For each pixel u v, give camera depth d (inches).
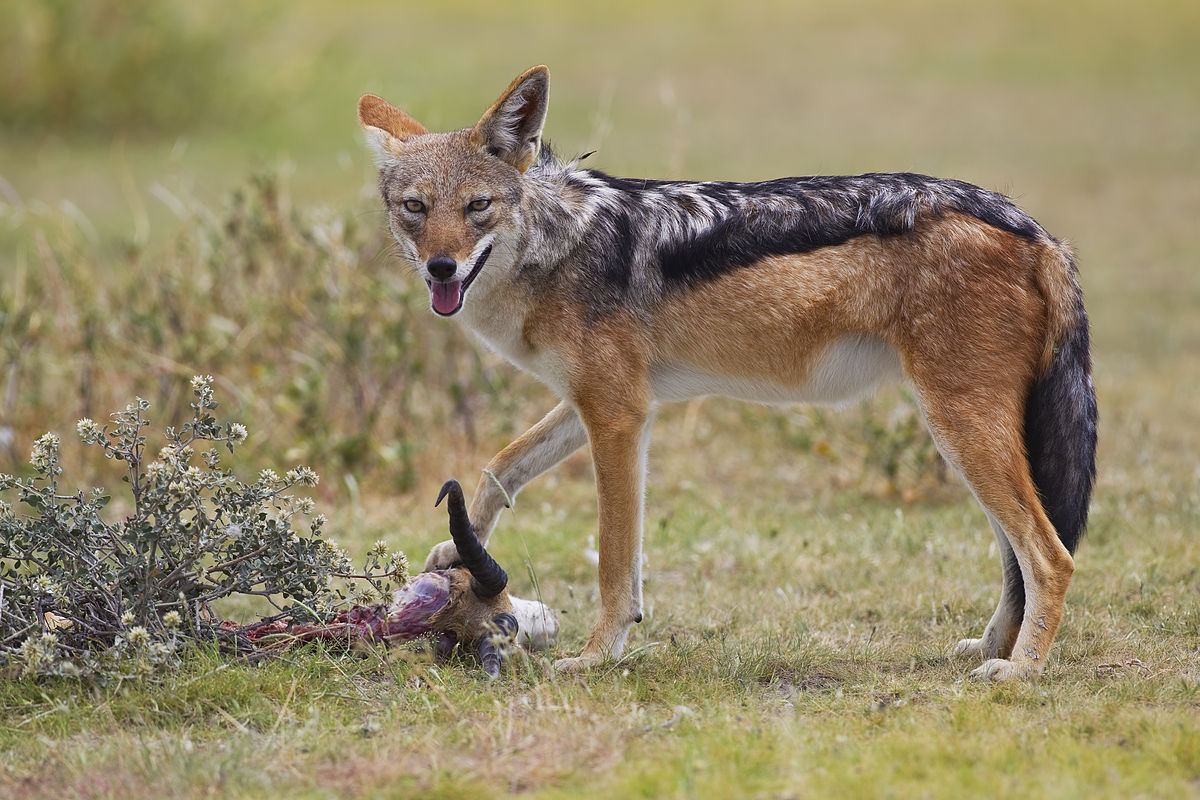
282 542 341.7
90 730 301.7
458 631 354.6
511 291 366.9
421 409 618.2
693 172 1130.7
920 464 571.5
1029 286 350.6
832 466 604.1
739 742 281.7
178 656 328.8
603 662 353.4
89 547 333.7
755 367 372.2
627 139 1290.6
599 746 284.4
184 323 615.8
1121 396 698.2
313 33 1817.2
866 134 1369.3
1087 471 360.2
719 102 1519.4
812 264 359.6
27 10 1380.4
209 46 1454.2
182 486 331.3
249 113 1449.3
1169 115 1482.5
